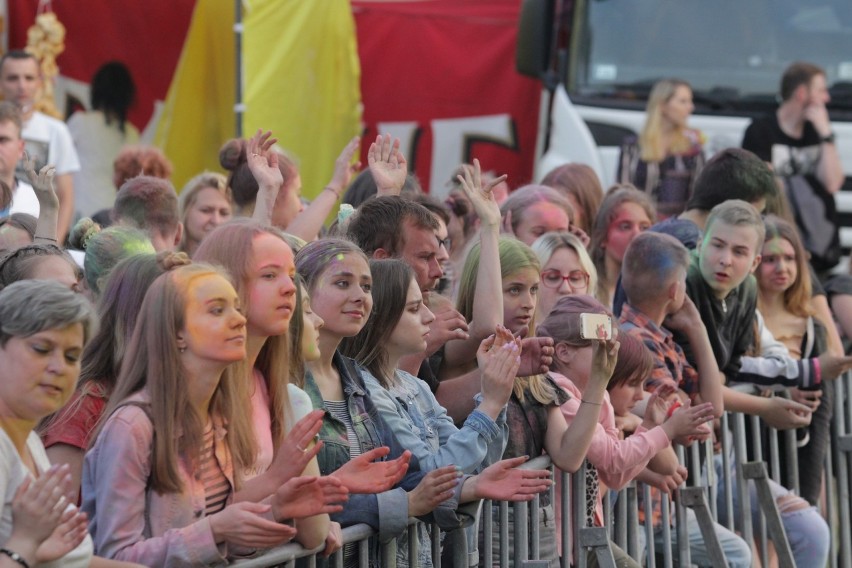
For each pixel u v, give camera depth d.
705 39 27.48
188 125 27.97
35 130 22.72
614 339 11.37
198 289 8.25
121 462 8.02
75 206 27.88
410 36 32.44
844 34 27.31
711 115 26.86
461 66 32.50
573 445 11.54
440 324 11.36
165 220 13.99
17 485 7.36
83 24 28.16
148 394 8.20
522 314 12.24
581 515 12.20
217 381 8.38
